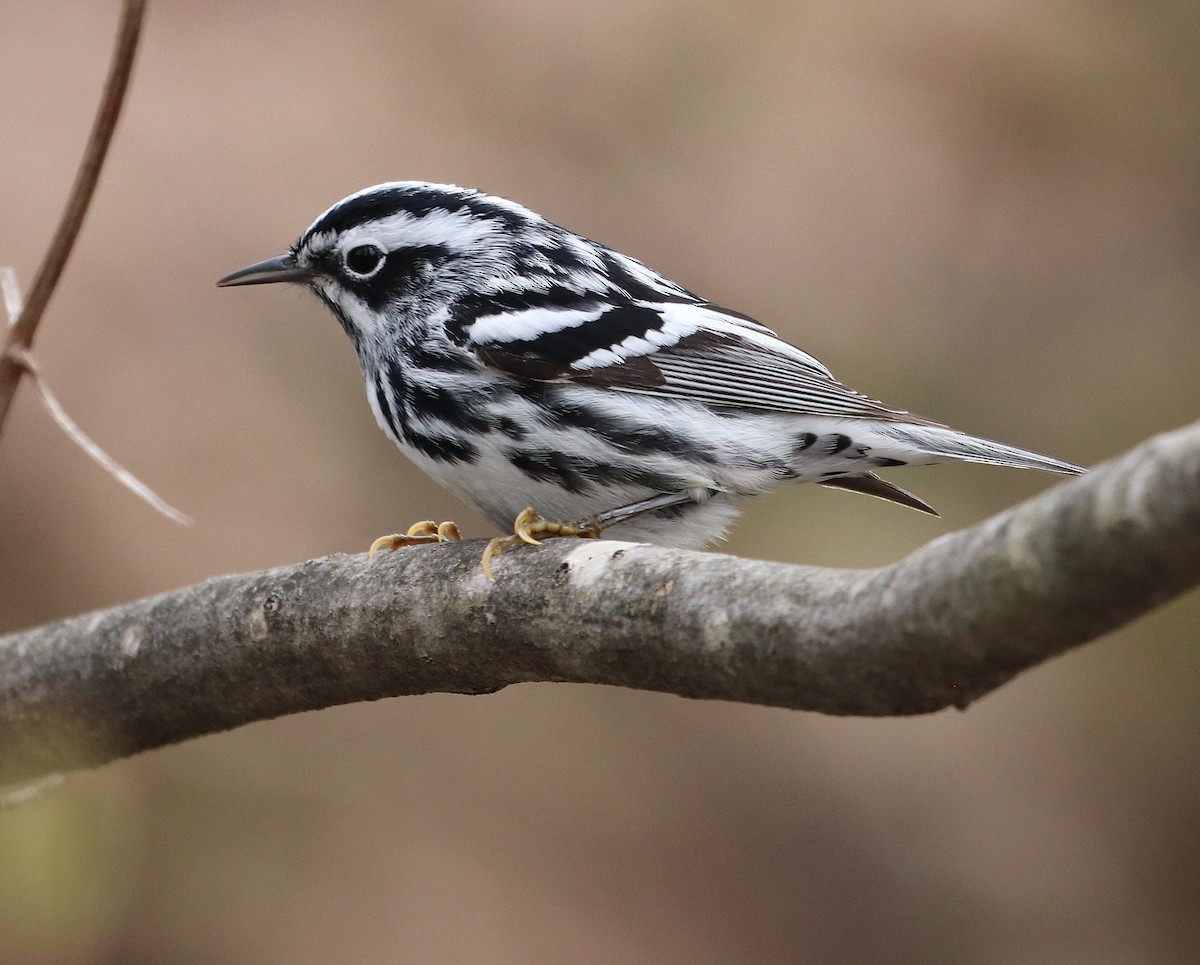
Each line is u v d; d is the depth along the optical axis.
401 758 13.77
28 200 13.72
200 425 13.52
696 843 13.89
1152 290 14.50
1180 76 14.87
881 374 14.11
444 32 14.87
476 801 13.70
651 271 9.39
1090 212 14.82
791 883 13.73
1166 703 14.26
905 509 13.62
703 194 14.60
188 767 12.98
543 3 14.95
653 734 14.39
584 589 5.95
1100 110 14.82
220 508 13.32
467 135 14.55
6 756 7.89
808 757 14.38
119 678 7.45
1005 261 14.60
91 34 14.48
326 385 13.94
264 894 12.63
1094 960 13.30
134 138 14.07
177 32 14.52
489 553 6.43
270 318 13.99
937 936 13.66
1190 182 14.83
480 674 6.54
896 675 4.92
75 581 12.89
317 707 7.20
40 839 10.04
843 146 14.75
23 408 13.25
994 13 14.82
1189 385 14.26
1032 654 4.60
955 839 14.05
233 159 14.12
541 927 12.96
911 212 14.67
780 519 13.53
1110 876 13.80
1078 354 14.43
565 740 14.18
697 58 14.85
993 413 14.23
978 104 14.84
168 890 12.37
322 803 13.23
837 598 5.07
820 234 14.55
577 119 14.73
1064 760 14.29
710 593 5.52
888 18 14.91
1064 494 4.37
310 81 14.50
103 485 13.20
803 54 14.88
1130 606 4.31
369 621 6.69
